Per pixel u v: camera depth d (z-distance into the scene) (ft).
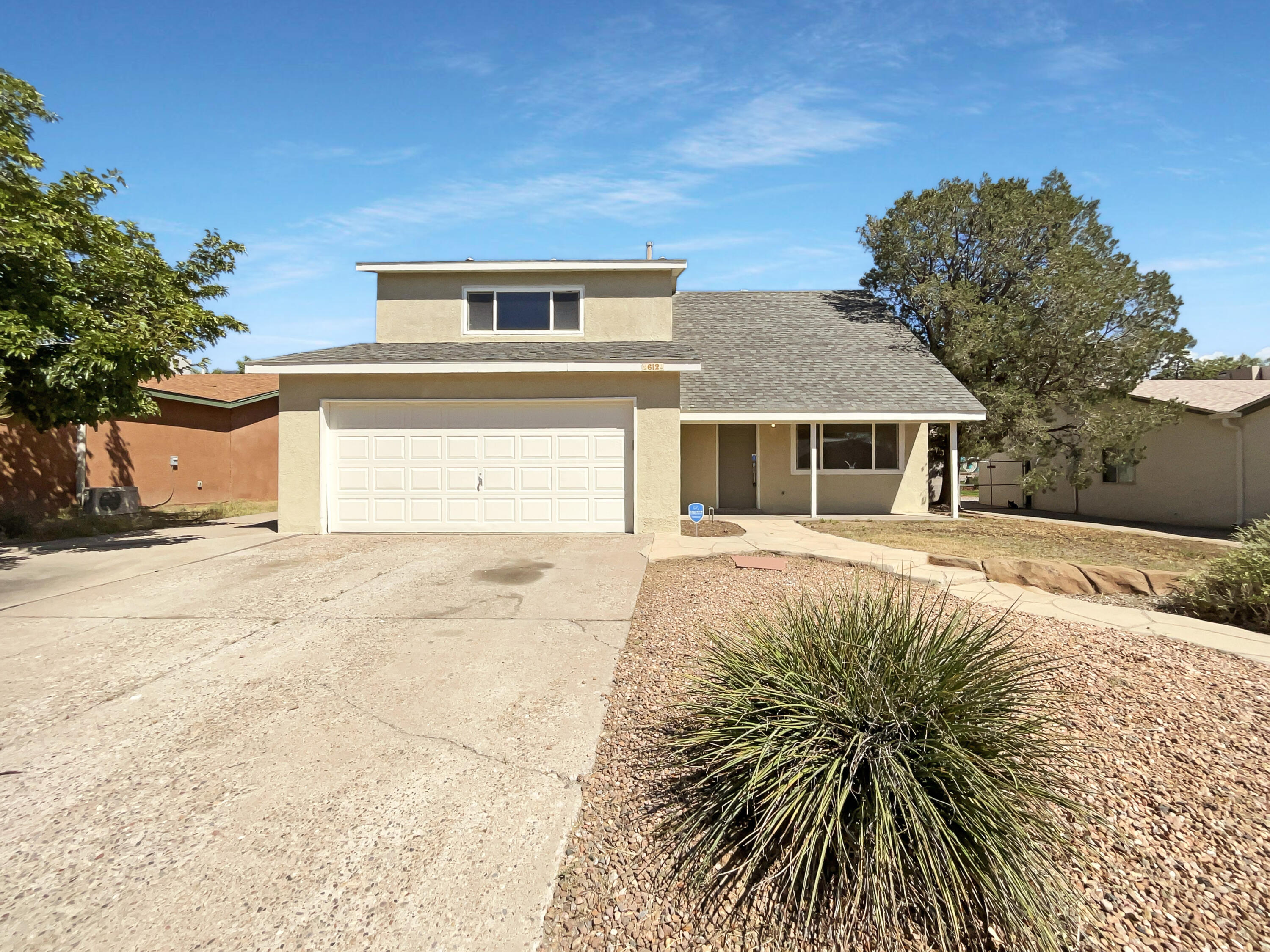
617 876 8.57
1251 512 45.47
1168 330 53.11
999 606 20.72
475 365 34.12
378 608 20.70
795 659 10.23
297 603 21.33
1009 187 57.98
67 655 16.56
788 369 51.13
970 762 8.15
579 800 10.19
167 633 18.29
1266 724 12.10
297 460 35.58
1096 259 55.57
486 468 35.68
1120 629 18.29
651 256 59.77
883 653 9.82
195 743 11.98
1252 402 44.78
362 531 35.86
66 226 30.37
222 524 43.42
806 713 9.32
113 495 46.03
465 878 8.51
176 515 48.88
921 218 58.85
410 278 43.39
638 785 10.46
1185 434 49.96
